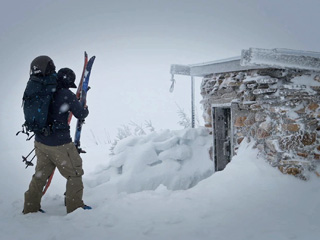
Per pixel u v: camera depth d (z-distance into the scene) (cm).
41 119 369
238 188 419
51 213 403
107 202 412
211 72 621
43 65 379
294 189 400
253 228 301
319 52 433
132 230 305
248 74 539
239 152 526
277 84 471
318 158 422
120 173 575
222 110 635
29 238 302
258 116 500
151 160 589
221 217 330
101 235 297
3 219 368
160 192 428
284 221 315
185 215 339
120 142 612
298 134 438
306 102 441
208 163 628
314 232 287
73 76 397
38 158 394
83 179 553
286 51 404
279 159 452
